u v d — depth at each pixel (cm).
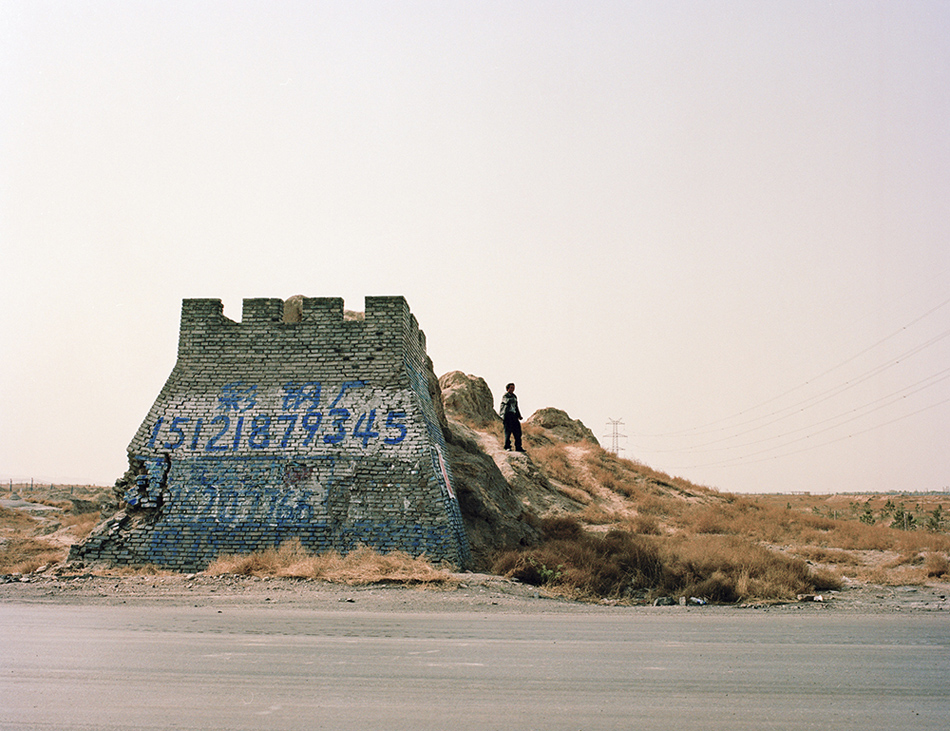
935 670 826
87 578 1631
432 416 2286
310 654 871
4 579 1614
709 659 873
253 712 640
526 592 1578
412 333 2223
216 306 2134
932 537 2639
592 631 1076
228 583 1551
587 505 3238
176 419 2019
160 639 959
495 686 734
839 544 2731
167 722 612
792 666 840
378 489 1900
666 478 3859
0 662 823
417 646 929
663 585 1669
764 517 3297
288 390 2041
